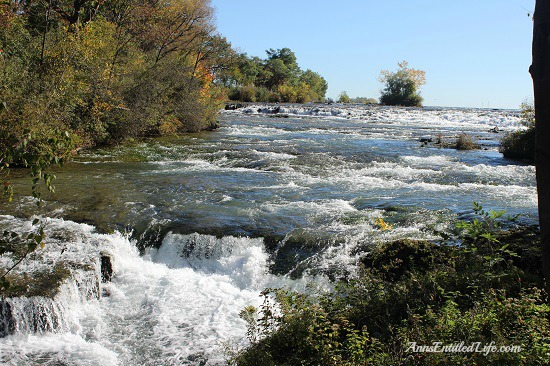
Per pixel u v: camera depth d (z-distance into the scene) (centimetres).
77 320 724
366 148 2161
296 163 1759
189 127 2875
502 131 3169
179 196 1246
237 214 1088
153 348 658
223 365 610
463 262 705
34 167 499
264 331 614
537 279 643
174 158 1856
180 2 2970
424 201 1182
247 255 905
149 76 2356
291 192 1299
